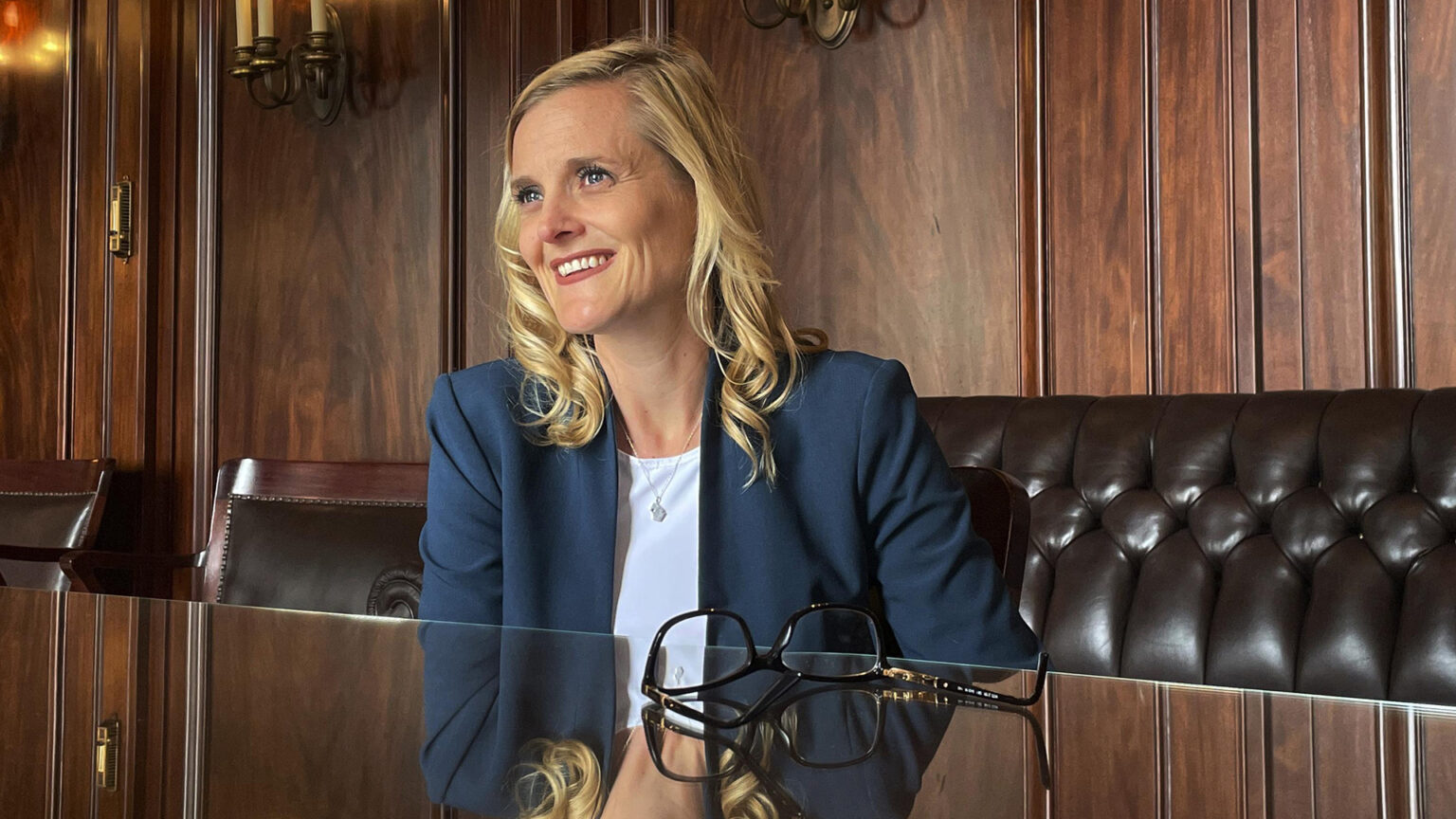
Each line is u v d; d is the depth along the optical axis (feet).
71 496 11.17
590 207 4.33
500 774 1.44
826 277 10.50
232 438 13.12
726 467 4.36
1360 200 8.02
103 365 13.53
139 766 1.49
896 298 10.14
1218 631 7.23
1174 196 8.83
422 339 11.99
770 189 10.80
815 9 10.48
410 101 12.13
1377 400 7.04
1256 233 8.41
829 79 10.48
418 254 12.04
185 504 13.32
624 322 4.36
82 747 1.65
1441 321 7.78
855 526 4.33
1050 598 8.07
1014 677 2.44
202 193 13.24
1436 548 6.56
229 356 13.17
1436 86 7.80
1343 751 1.65
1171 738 1.74
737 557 4.27
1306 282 8.24
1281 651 6.97
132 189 13.46
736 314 4.42
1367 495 6.86
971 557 4.35
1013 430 8.52
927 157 9.99
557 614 4.40
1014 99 9.55
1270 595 7.08
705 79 4.62
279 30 12.91
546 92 4.49
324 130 12.65
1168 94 8.85
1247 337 8.44
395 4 12.24
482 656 2.68
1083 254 9.23
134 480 13.33
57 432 13.89
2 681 2.30
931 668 2.56
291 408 12.77
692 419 4.56
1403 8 7.89
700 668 2.48
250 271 13.08
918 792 1.36
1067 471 8.26
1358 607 6.71
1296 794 1.40
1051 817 1.24
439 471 4.76
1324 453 7.09
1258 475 7.34
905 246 10.09
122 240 13.41
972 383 9.78
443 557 4.69
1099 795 1.36
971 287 9.77
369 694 2.14
